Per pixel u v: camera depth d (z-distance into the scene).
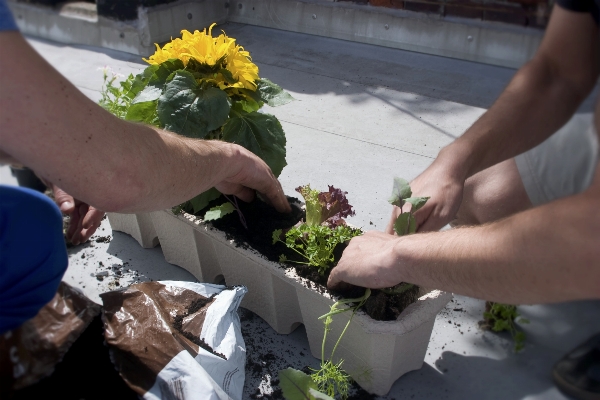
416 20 4.32
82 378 1.26
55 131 0.93
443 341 1.88
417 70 4.10
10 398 1.14
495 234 1.02
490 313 1.82
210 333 1.59
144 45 4.28
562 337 1.53
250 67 2.06
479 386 1.65
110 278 2.28
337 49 4.55
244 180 1.65
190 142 1.30
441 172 1.53
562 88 1.56
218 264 2.23
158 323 1.40
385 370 1.67
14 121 0.89
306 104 3.64
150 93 2.00
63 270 1.24
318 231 1.71
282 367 1.87
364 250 1.40
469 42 4.14
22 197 1.18
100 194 1.04
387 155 3.03
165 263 2.38
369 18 4.53
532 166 1.74
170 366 1.32
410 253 1.20
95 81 3.76
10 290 1.13
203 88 1.99
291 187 2.76
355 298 1.59
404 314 1.55
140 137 1.10
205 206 2.04
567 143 1.66
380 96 3.72
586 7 1.49
